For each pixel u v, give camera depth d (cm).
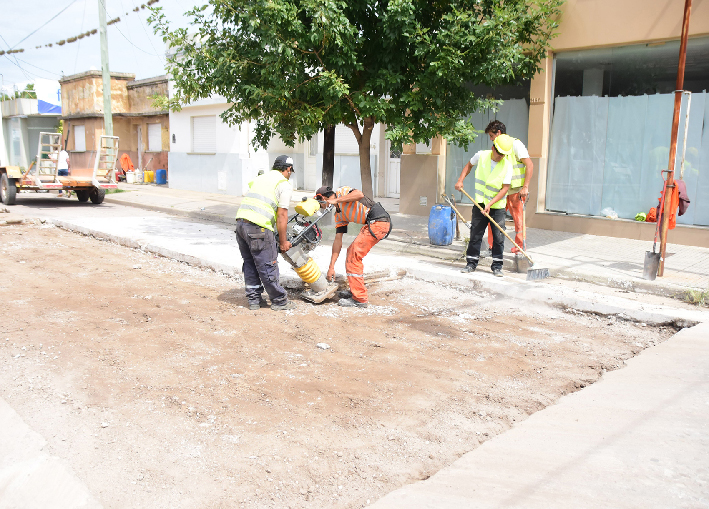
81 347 494
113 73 2566
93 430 354
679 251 864
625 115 988
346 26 809
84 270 796
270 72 877
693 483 293
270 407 387
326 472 311
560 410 379
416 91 871
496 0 828
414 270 764
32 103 3209
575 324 579
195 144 2038
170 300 649
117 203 1758
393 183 1675
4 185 1589
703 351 475
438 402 396
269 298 643
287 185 591
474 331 554
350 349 501
